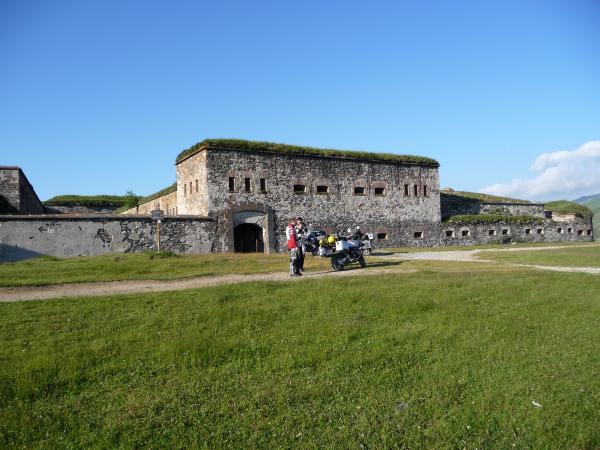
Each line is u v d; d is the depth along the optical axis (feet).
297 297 32.19
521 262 60.59
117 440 16.56
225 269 49.11
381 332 26.27
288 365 22.00
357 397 19.81
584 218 131.95
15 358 21.72
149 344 23.50
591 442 17.38
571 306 32.24
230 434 17.06
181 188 90.68
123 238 71.67
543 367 22.71
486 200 135.64
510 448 17.17
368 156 98.27
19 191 83.15
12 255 63.93
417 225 104.68
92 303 30.22
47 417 17.61
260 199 84.79
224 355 22.84
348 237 55.16
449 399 19.89
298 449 16.38
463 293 34.63
